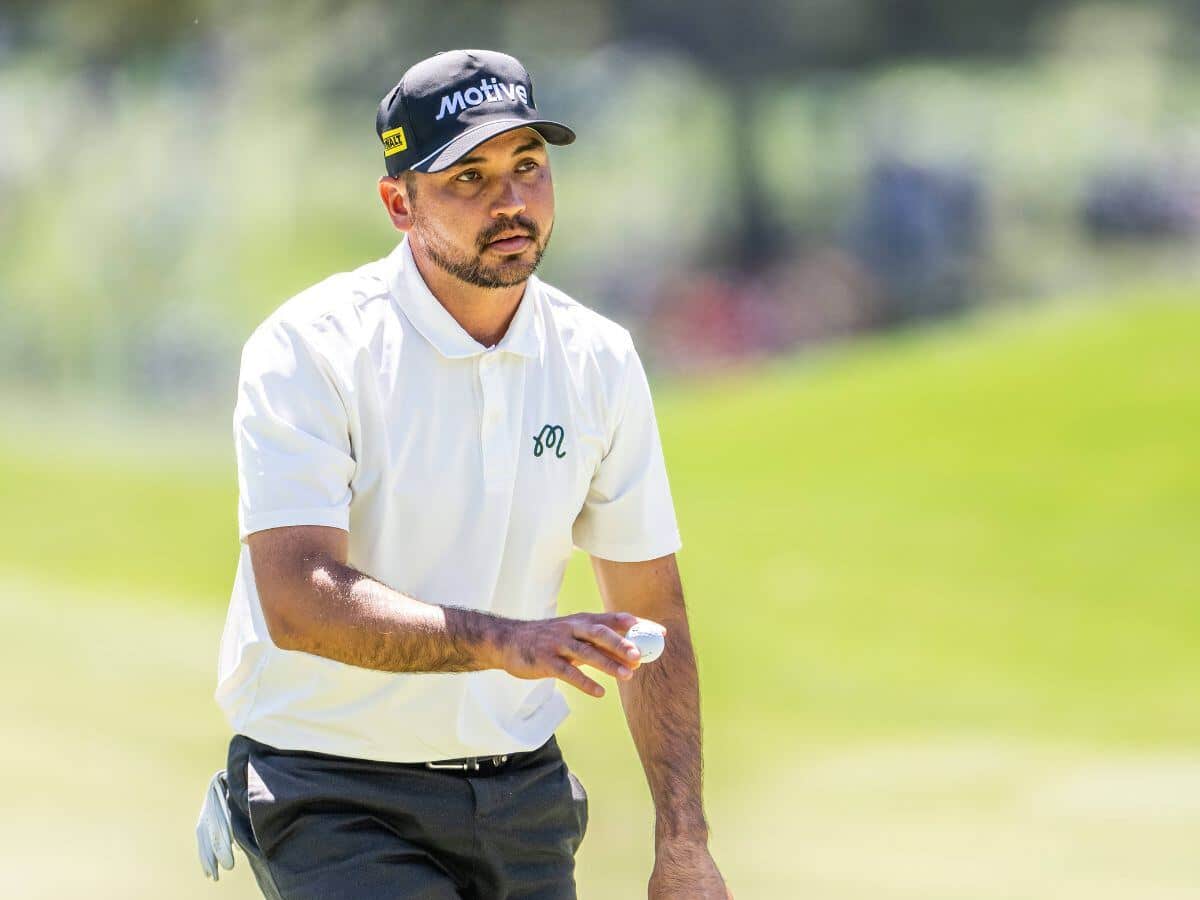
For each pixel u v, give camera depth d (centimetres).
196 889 2162
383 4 13150
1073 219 13462
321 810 1141
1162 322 6562
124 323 10144
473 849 1171
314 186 12444
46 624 3878
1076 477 5453
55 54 12875
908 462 5791
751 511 5512
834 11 14225
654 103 14412
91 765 2709
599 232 13088
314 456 1082
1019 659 4197
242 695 1163
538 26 14162
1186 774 3145
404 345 1112
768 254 13125
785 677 4056
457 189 1102
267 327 1112
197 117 12600
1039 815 2816
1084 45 15712
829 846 2606
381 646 1038
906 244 13012
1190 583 4669
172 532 5544
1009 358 6600
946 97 14850
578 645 1004
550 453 1152
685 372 11275
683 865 1182
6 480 6150
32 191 11650
